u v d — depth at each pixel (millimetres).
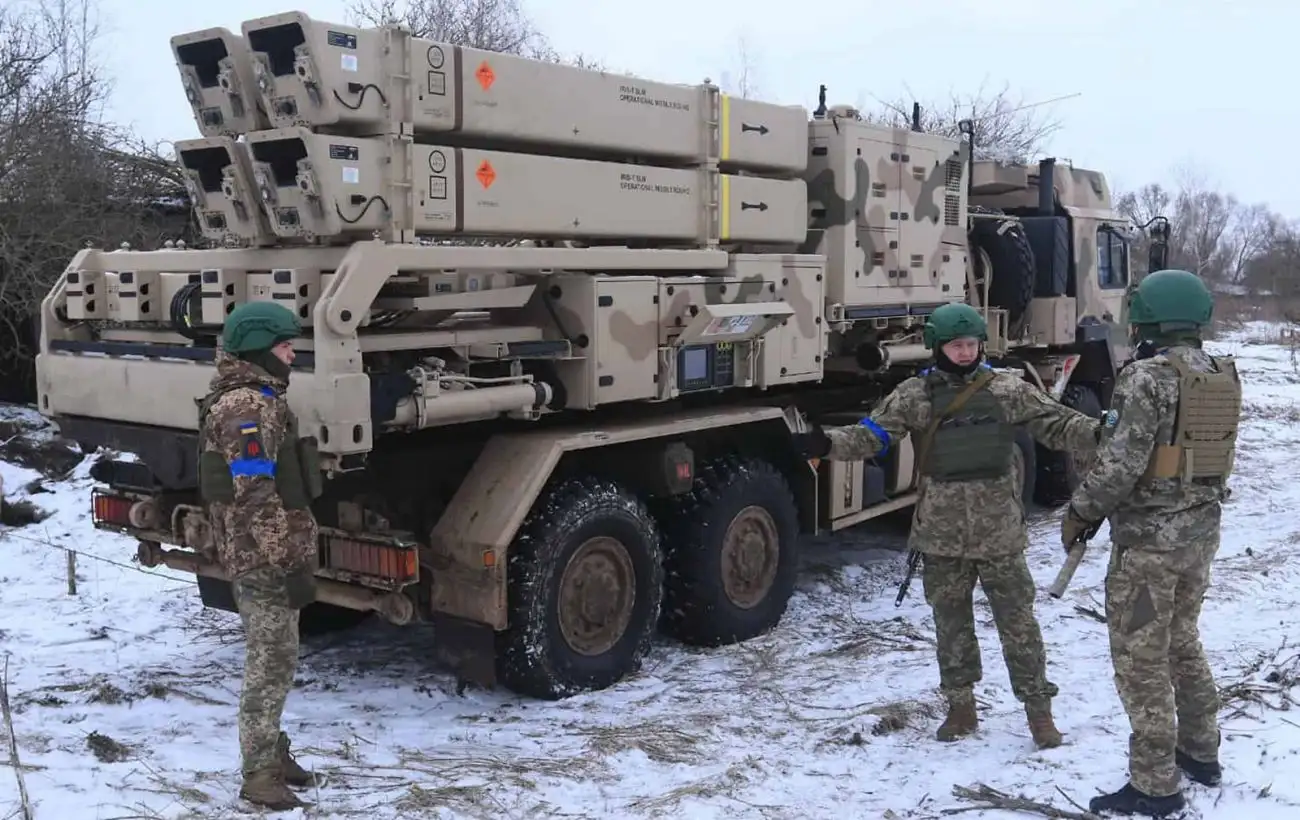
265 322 3736
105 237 12359
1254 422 15625
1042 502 9961
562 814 3805
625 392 5387
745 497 6121
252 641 3717
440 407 4613
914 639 6137
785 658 5875
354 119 4512
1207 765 3824
